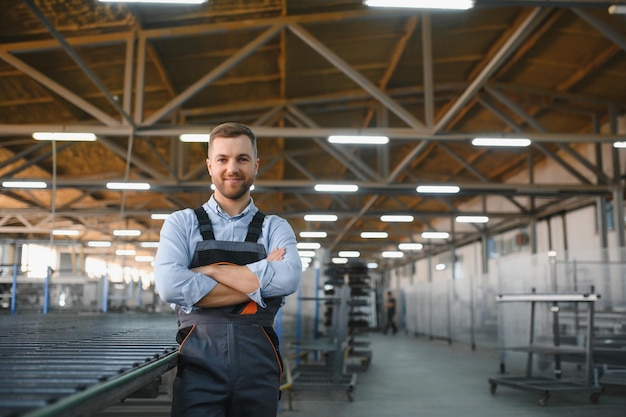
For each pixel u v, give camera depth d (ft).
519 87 39.11
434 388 28.55
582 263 32.01
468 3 16.79
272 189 41.65
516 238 64.03
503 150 50.47
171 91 33.81
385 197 67.72
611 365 27.58
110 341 8.98
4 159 43.19
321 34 30.04
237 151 6.40
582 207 50.42
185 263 6.16
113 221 69.67
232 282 5.96
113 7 24.08
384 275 136.87
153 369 5.63
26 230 64.28
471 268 80.23
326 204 67.15
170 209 56.59
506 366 38.34
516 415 21.50
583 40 32.22
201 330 5.97
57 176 48.65
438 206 75.36
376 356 47.57
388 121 43.62
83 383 4.40
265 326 6.14
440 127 27.89
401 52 32.65
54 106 34.42
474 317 54.60
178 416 5.80
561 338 31.30
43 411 3.25
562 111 42.52
